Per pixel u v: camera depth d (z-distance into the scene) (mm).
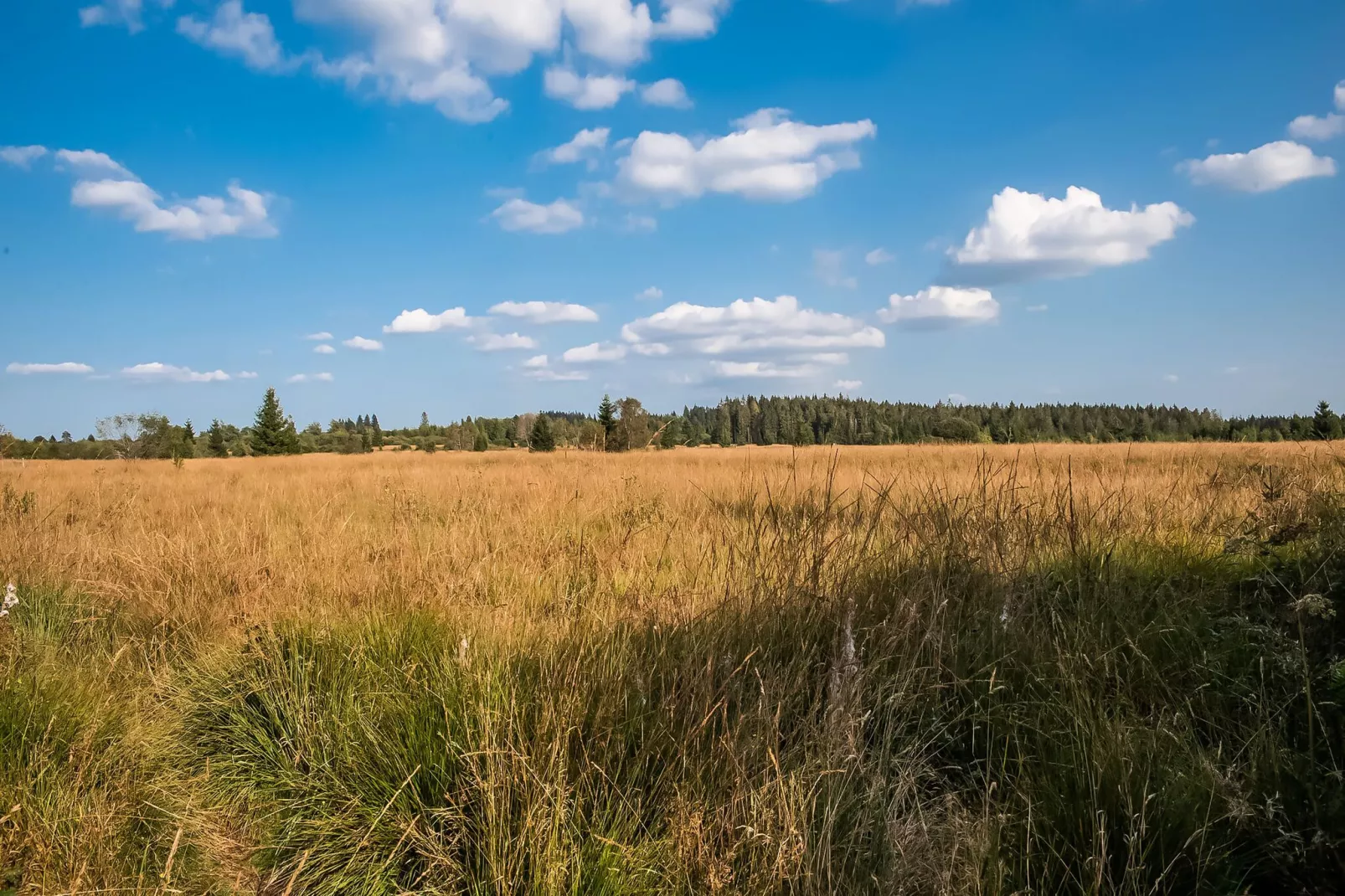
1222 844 2104
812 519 4426
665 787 2410
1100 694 2750
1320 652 2840
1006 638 3312
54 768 2648
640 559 4633
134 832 2516
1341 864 1948
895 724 2846
